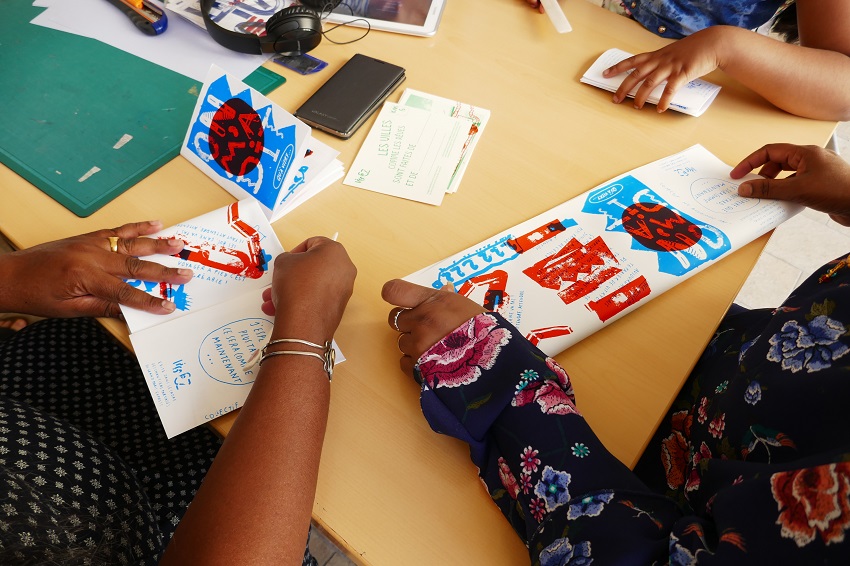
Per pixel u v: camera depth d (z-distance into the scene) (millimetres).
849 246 1843
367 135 935
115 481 679
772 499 423
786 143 871
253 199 828
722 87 1030
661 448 772
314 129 937
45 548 562
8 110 930
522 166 900
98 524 627
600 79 1025
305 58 1041
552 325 714
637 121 979
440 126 947
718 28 987
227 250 776
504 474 588
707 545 456
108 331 721
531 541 547
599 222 824
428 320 654
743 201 849
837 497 380
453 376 616
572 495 536
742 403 552
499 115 972
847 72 969
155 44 1039
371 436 641
